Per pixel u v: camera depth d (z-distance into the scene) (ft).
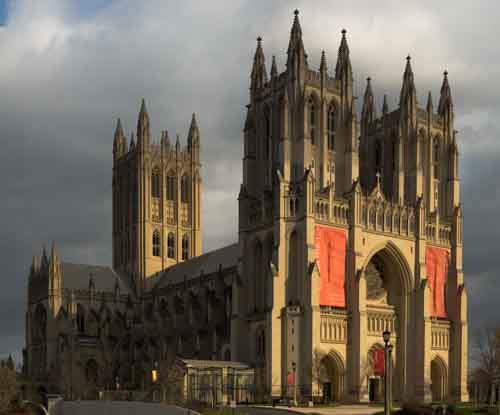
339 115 621.31
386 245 599.16
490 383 608.60
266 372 543.80
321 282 555.28
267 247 589.73
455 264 643.04
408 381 599.16
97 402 383.45
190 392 544.21
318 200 566.77
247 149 634.02
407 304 607.78
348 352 559.79
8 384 452.76
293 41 609.01
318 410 449.48
